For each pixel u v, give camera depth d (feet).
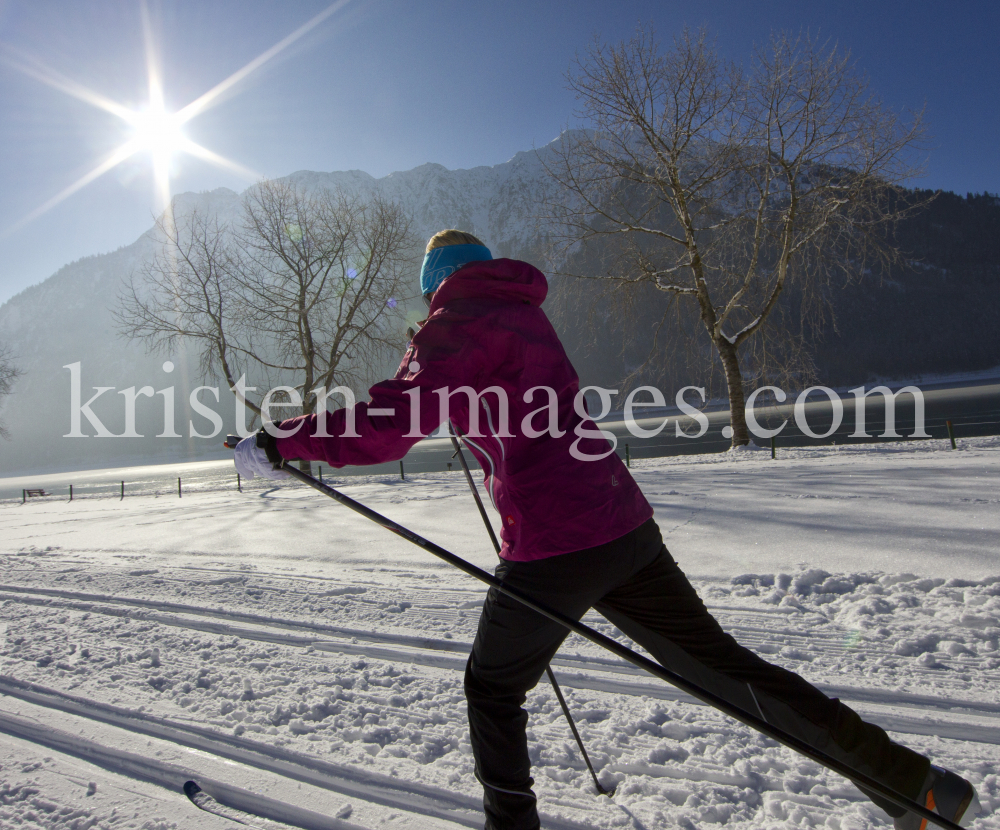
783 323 59.77
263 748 8.27
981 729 7.97
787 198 58.70
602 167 59.36
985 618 11.34
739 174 58.49
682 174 59.72
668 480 35.91
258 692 10.16
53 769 8.04
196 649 12.57
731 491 29.22
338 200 84.58
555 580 5.03
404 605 14.90
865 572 14.74
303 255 80.64
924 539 17.26
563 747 8.01
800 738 5.30
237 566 21.47
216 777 7.63
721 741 7.88
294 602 15.78
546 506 4.99
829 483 29.12
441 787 7.14
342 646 12.39
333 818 6.69
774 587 14.38
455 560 5.05
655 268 61.72
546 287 5.42
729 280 62.13
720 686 5.51
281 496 53.88
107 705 9.87
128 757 8.25
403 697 9.72
